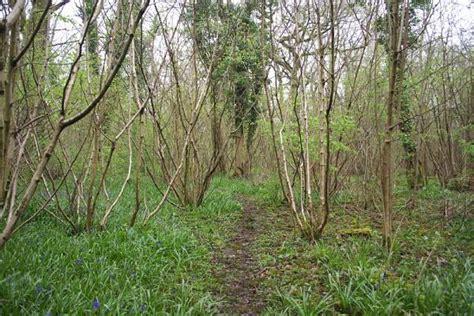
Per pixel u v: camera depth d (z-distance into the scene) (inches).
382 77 378.9
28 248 216.8
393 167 465.1
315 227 294.8
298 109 374.6
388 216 260.7
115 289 185.8
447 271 211.0
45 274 183.9
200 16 418.0
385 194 260.5
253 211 435.5
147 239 257.6
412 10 374.0
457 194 458.0
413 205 408.2
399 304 173.5
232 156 735.1
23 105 261.1
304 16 313.1
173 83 401.7
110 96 346.9
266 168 615.2
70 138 399.9
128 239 259.4
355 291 188.1
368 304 176.2
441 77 454.9
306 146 293.6
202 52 428.8
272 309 189.8
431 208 413.1
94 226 281.3
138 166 293.1
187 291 198.2
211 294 210.5
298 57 294.2
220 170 735.1
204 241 300.4
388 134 255.6
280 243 297.3
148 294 182.7
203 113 474.6
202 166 443.5
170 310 179.8
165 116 464.8
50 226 284.0
